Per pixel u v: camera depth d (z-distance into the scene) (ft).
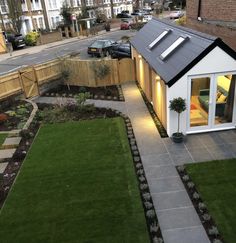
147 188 31.12
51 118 49.93
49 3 160.04
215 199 28.60
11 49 116.98
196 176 32.22
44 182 33.30
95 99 59.06
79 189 31.60
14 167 37.17
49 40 140.46
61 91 65.41
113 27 182.29
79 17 162.30
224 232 24.97
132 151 38.45
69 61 66.44
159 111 46.06
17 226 27.32
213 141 39.09
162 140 40.60
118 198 29.68
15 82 58.80
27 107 55.21
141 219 26.78
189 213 27.66
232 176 31.58
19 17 139.33
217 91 39.24
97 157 37.29
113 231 25.79
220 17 47.39
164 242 24.85
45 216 28.19
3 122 49.37
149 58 48.47
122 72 66.59
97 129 44.83
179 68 37.91
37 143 41.98
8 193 32.14
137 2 265.95
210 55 36.65
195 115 40.52
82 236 25.55
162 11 237.25
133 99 57.21
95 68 64.34
